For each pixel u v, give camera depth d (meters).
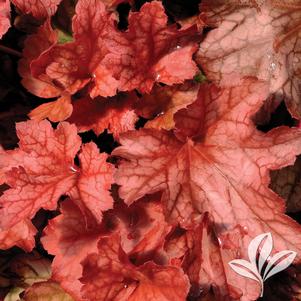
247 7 0.50
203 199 0.48
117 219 0.51
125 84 0.49
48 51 0.49
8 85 0.55
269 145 0.47
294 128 0.47
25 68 0.52
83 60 0.50
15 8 0.53
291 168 0.52
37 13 0.51
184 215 0.47
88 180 0.48
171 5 0.53
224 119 0.48
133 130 0.48
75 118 0.51
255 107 0.47
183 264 0.48
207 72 0.51
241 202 0.48
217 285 0.49
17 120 0.55
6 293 0.55
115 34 0.48
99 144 0.54
